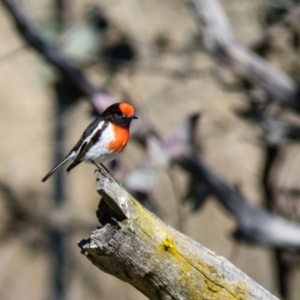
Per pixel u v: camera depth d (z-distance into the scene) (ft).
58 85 36.65
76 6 41.34
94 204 57.00
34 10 40.57
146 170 32.35
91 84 35.35
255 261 55.11
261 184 38.65
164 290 19.27
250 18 40.65
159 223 19.13
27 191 57.41
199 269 19.40
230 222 57.52
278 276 37.55
